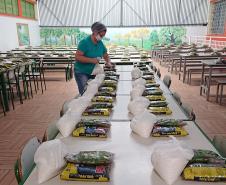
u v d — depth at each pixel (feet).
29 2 35.68
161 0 39.06
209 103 14.26
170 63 26.78
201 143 4.27
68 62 20.90
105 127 4.77
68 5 39.37
